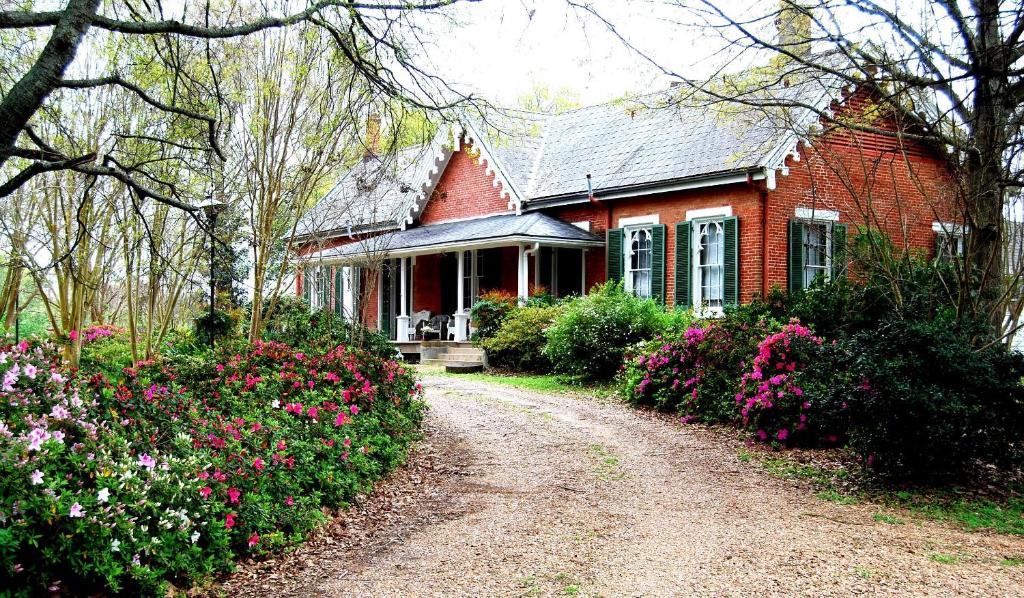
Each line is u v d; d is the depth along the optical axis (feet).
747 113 45.52
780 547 20.30
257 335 42.52
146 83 35.37
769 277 56.18
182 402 22.52
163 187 39.04
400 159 62.03
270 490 21.70
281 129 41.47
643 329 51.70
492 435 36.55
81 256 40.86
